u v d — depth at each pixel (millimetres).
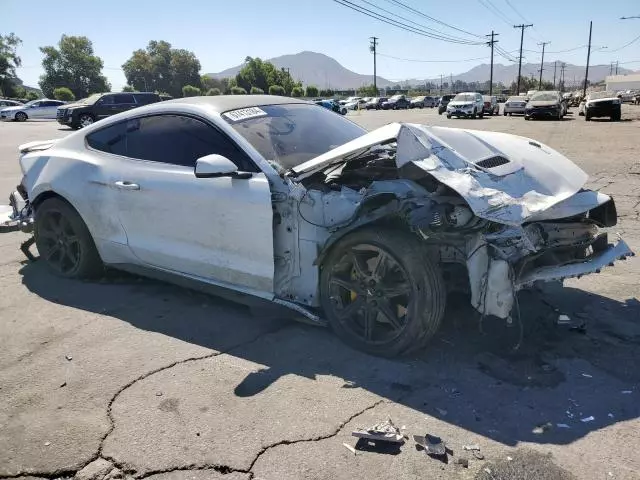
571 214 3551
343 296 3674
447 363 3439
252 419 2898
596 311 4168
